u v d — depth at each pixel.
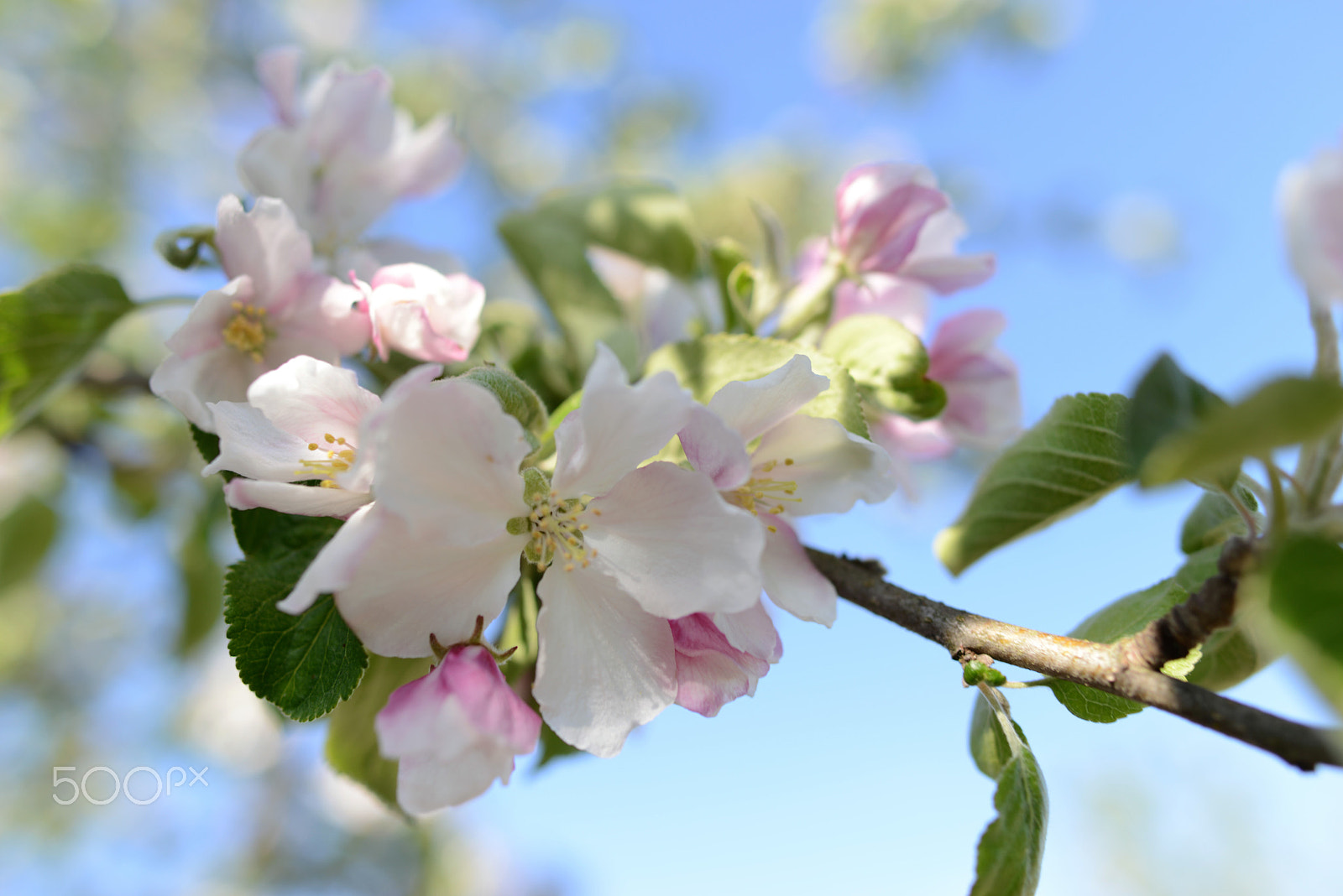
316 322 0.24
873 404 0.26
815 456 0.23
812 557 0.23
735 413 0.22
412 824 0.26
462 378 0.21
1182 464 0.18
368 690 0.25
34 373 0.26
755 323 0.28
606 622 0.21
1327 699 0.17
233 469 0.21
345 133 0.27
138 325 0.54
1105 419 0.24
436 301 0.23
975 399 0.28
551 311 0.29
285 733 0.27
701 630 0.21
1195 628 0.20
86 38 0.77
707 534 0.21
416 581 0.21
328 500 0.21
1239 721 0.20
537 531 0.21
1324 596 0.18
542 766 0.27
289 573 0.22
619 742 0.21
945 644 0.22
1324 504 0.19
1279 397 0.17
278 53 0.27
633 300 0.31
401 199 0.29
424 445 0.20
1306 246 0.18
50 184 0.75
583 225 0.30
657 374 0.21
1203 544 0.24
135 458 0.39
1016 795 0.21
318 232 0.27
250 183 0.27
